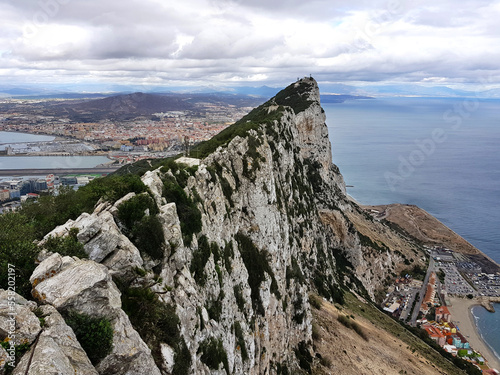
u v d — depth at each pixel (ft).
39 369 40.60
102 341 51.60
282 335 161.48
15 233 70.28
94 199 94.38
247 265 151.33
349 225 406.21
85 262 58.54
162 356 64.39
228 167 166.40
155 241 78.69
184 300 78.38
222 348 92.94
